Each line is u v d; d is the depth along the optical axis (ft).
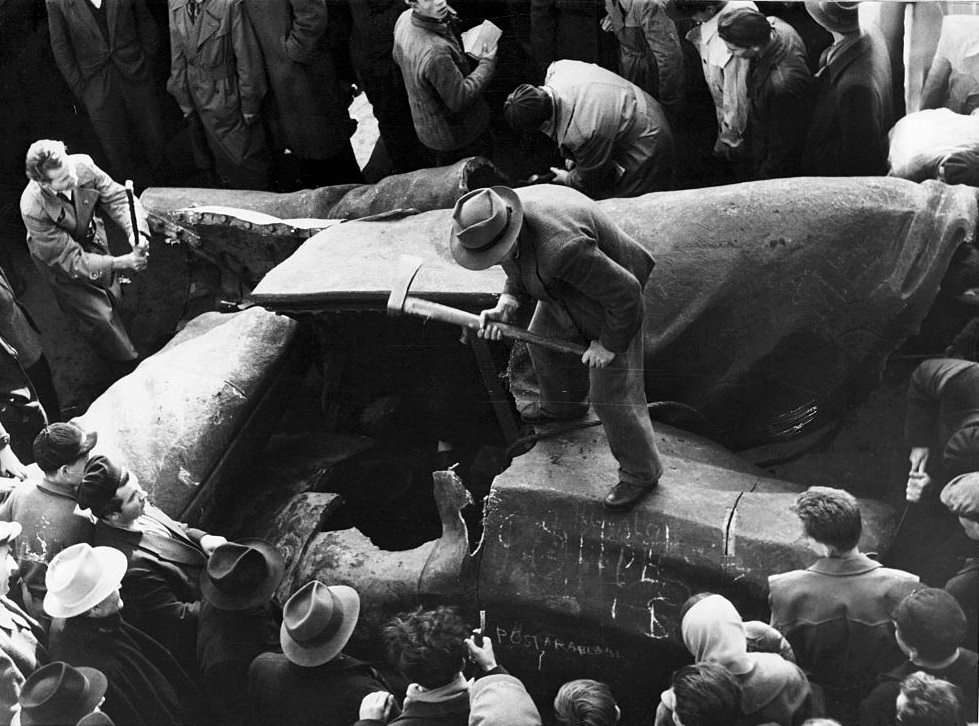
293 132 24.35
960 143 21.15
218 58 23.43
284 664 19.90
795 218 20.47
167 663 20.34
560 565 19.80
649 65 22.29
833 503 19.12
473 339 20.54
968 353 20.74
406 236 21.90
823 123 21.90
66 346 23.45
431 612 19.31
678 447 20.68
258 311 22.34
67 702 19.45
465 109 23.04
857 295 20.39
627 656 19.83
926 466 20.51
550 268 18.44
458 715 18.99
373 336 21.40
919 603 18.90
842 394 20.93
